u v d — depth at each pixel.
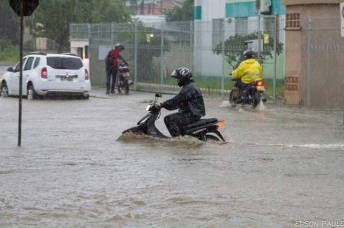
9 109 39.62
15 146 24.89
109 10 96.94
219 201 16.14
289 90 42.41
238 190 17.38
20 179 18.83
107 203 15.98
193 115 25.73
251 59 39.25
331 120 33.59
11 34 122.69
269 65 45.16
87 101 45.62
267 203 15.97
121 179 18.77
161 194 16.89
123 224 14.22
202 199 16.34
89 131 29.28
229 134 28.11
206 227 13.96
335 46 41.50
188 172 19.78
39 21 94.38
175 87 50.56
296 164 21.11
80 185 18.00
